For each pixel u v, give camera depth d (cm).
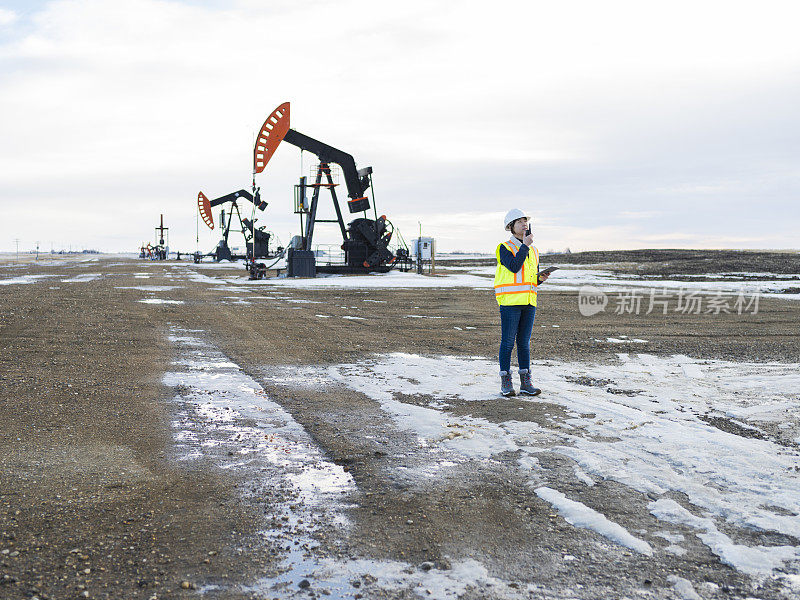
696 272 4056
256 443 471
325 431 505
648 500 359
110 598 246
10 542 293
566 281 3225
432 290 2548
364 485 383
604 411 571
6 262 6994
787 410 573
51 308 1423
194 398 616
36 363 769
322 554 288
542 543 303
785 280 3262
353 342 1068
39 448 442
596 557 288
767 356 934
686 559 287
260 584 259
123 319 1272
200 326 1221
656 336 1189
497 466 420
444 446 465
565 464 423
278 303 1842
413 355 936
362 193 3641
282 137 3428
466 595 252
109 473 396
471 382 718
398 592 254
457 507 348
